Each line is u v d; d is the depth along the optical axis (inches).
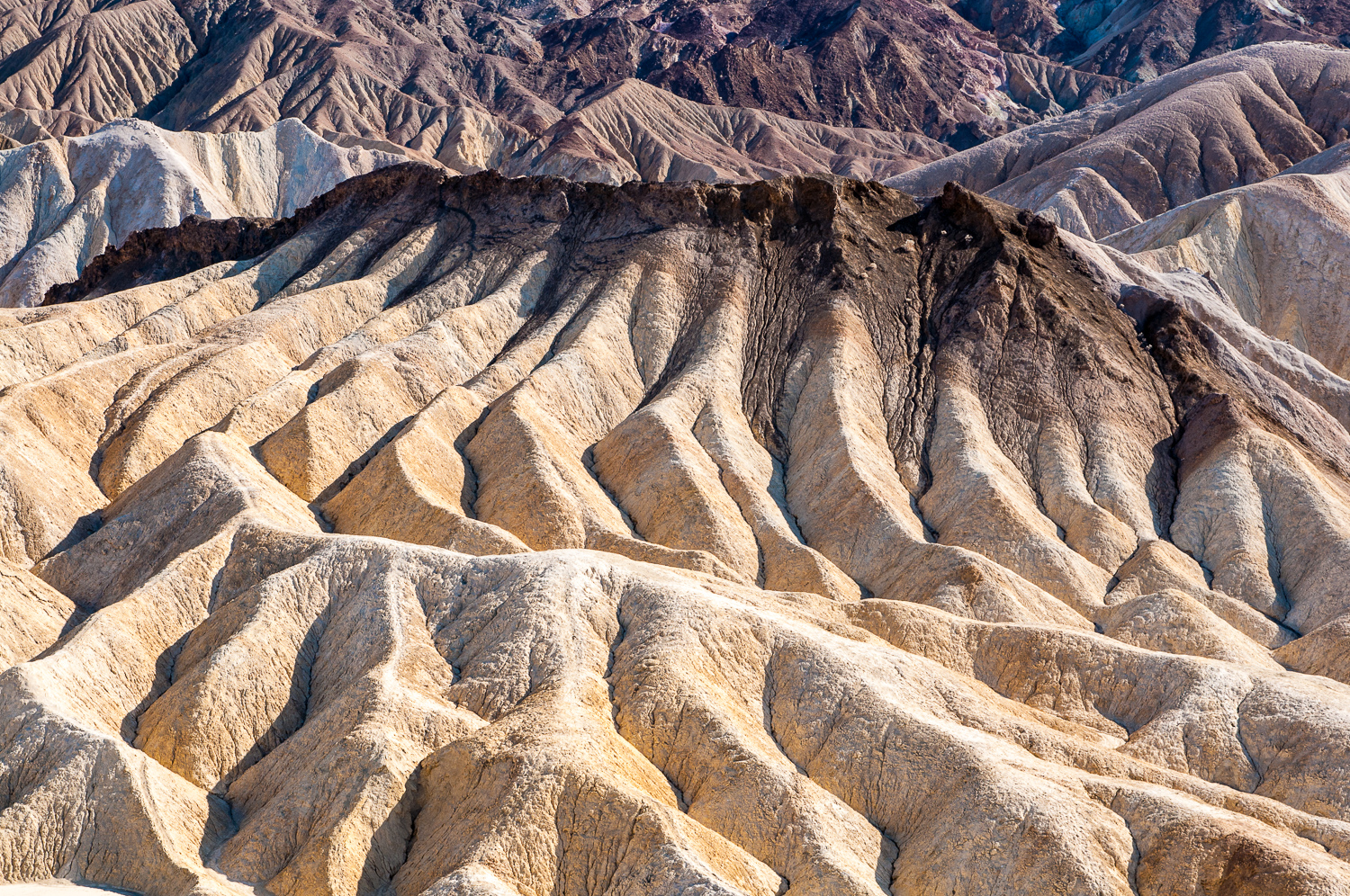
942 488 2768.2
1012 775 1467.8
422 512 2365.9
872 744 1569.9
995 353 3189.0
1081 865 1350.9
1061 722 1722.4
